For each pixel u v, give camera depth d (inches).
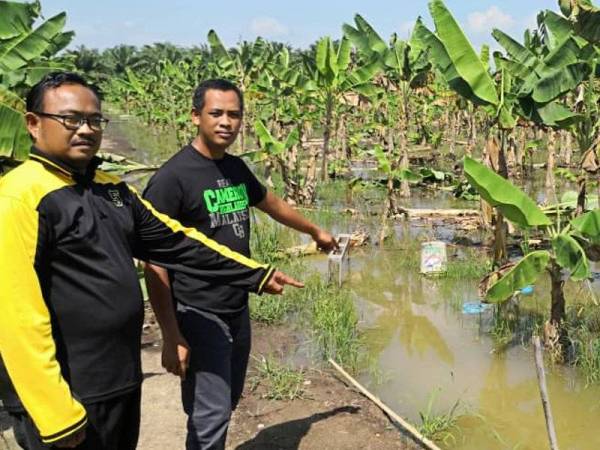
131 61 2391.7
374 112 875.4
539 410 200.8
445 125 1098.1
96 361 95.3
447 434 182.4
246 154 508.1
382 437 177.2
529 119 253.0
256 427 183.3
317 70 617.6
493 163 258.5
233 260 119.0
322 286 313.3
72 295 92.1
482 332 265.4
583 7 227.6
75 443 88.0
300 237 438.3
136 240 109.5
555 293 229.8
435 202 551.8
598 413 198.7
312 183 548.1
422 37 260.7
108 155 293.1
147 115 1435.8
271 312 277.9
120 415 100.4
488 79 251.9
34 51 291.1
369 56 598.5
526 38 536.1
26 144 201.5
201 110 131.3
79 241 91.2
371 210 516.4
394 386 216.5
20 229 85.4
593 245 215.9
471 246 399.5
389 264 368.2
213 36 738.2
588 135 251.9
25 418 92.2
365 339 261.3
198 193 131.3
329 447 171.2
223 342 134.7
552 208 317.7
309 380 215.9
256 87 737.0
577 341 232.4
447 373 227.3
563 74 237.3
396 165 602.2
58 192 90.3
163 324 128.6
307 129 968.3
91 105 92.5
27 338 84.2
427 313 292.0
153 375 219.0
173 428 183.6
